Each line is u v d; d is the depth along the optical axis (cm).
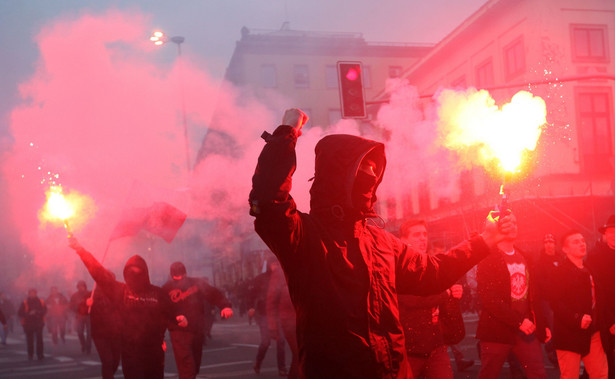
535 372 518
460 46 2883
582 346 544
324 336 215
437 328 459
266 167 209
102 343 775
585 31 2392
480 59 2731
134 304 575
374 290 222
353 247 224
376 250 231
